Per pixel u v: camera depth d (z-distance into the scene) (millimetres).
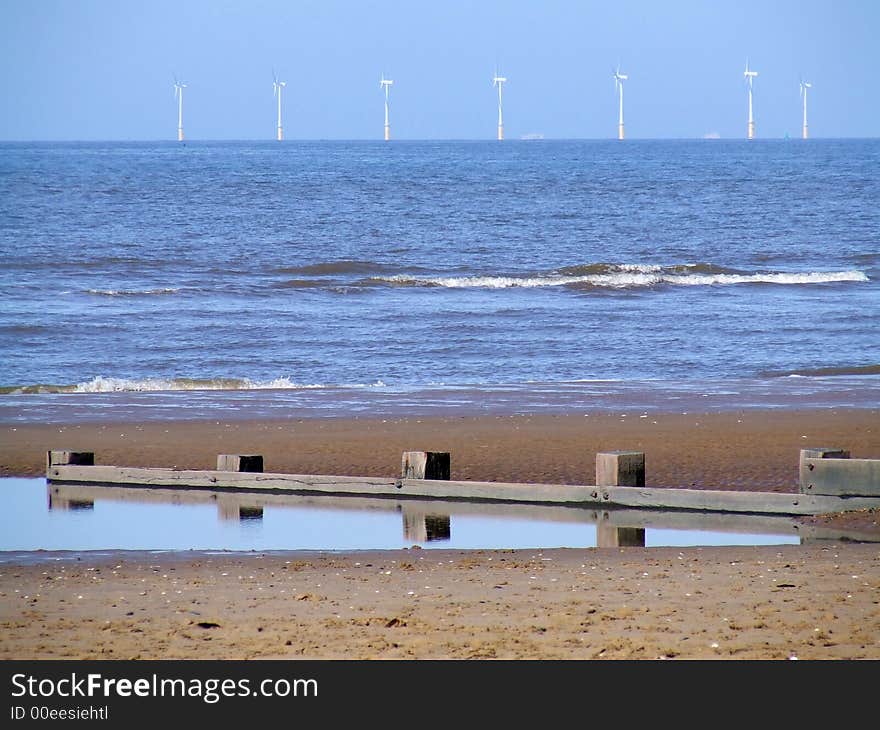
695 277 184875
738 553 46406
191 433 79750
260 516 57875
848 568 42906
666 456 70438
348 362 117688
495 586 40188
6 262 193250
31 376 109188
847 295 169125
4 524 55938
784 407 89500
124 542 51875
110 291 161000
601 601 37844
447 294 168125
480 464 68938
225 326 136875
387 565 44375
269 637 34094
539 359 119375
